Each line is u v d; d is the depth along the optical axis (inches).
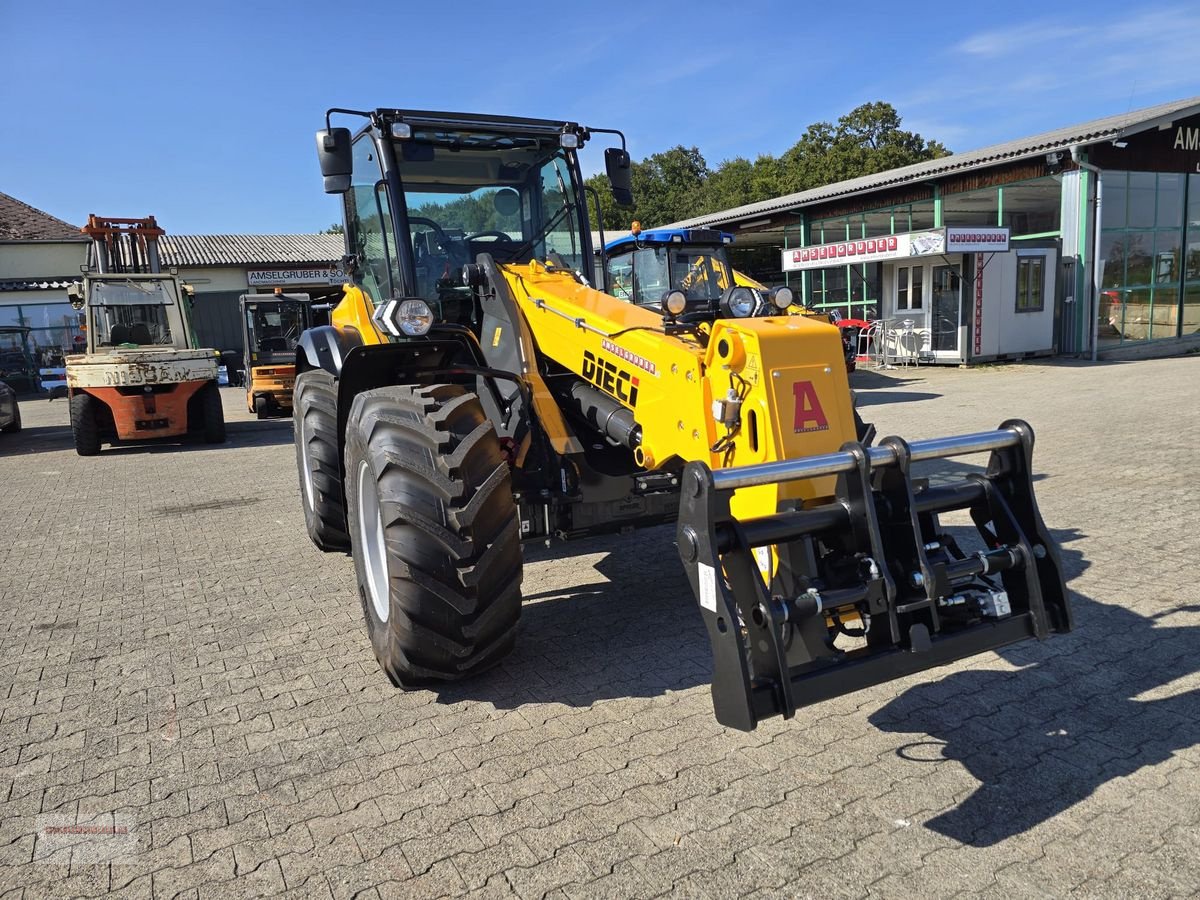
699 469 95.8
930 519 110.0
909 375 652.7
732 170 2388.0
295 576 208.4
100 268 521.0
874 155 1844.2
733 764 113.7
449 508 125.4
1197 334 791.7
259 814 106.9
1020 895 86.4
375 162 181.8
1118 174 708.0
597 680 141.6
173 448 461.1
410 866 95.3
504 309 163.0
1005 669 138.3
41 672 154.2
